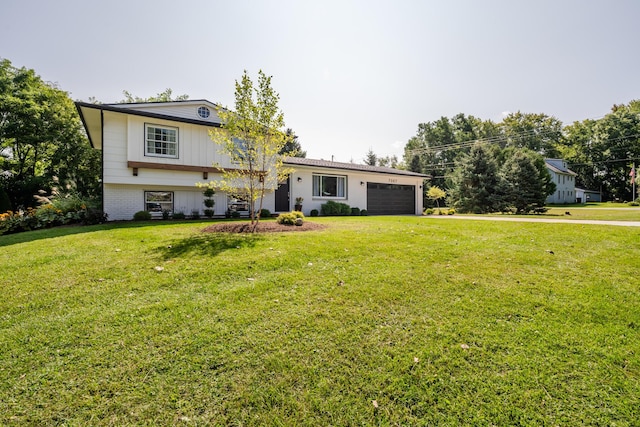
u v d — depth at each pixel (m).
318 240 5.59
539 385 1.85
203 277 3.55
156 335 2.30
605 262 4.38
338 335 2.37
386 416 1.62
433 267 4.11
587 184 45.72
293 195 14.22
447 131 42.00
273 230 6.78
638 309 2.88
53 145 17.94
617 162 40.09
